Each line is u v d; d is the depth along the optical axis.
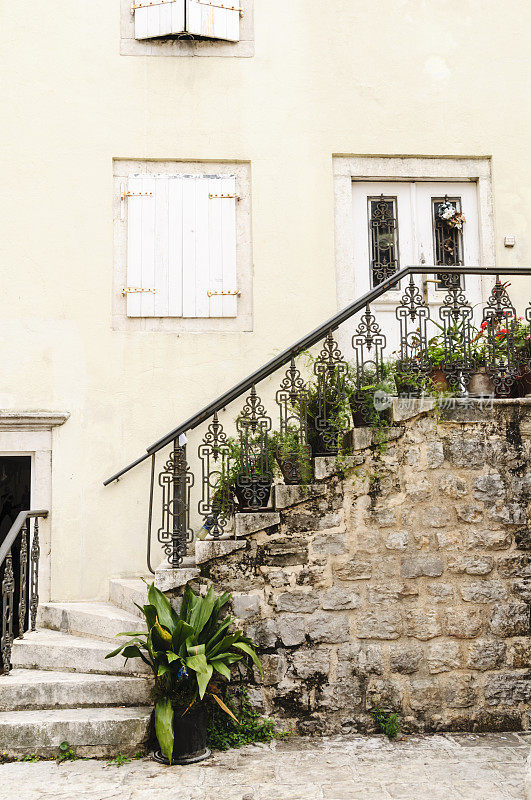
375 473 4.95
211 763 4.32
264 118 6.37
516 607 4.93
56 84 6.23
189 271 6.24
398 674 4.84
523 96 6.62
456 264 6.57
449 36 6.60
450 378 5.07
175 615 4.64
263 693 4.77
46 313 6.04
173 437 5.03
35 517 5.66
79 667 4.93
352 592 4.88
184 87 6.33
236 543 4.83
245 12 6.45
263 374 5.02
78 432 5.96
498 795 3.84
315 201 6.34
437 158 6.54
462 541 4.96
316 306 6.26
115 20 6.33
